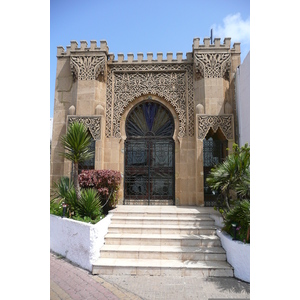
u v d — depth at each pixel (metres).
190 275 5.36
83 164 9.96
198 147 9.51
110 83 10.55
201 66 9.89
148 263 5.59
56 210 7.71
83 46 10.33
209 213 7.69
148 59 10.50
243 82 9.09
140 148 10.41
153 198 10.05
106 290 4.74
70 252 6.31
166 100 10.38
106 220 6.82
